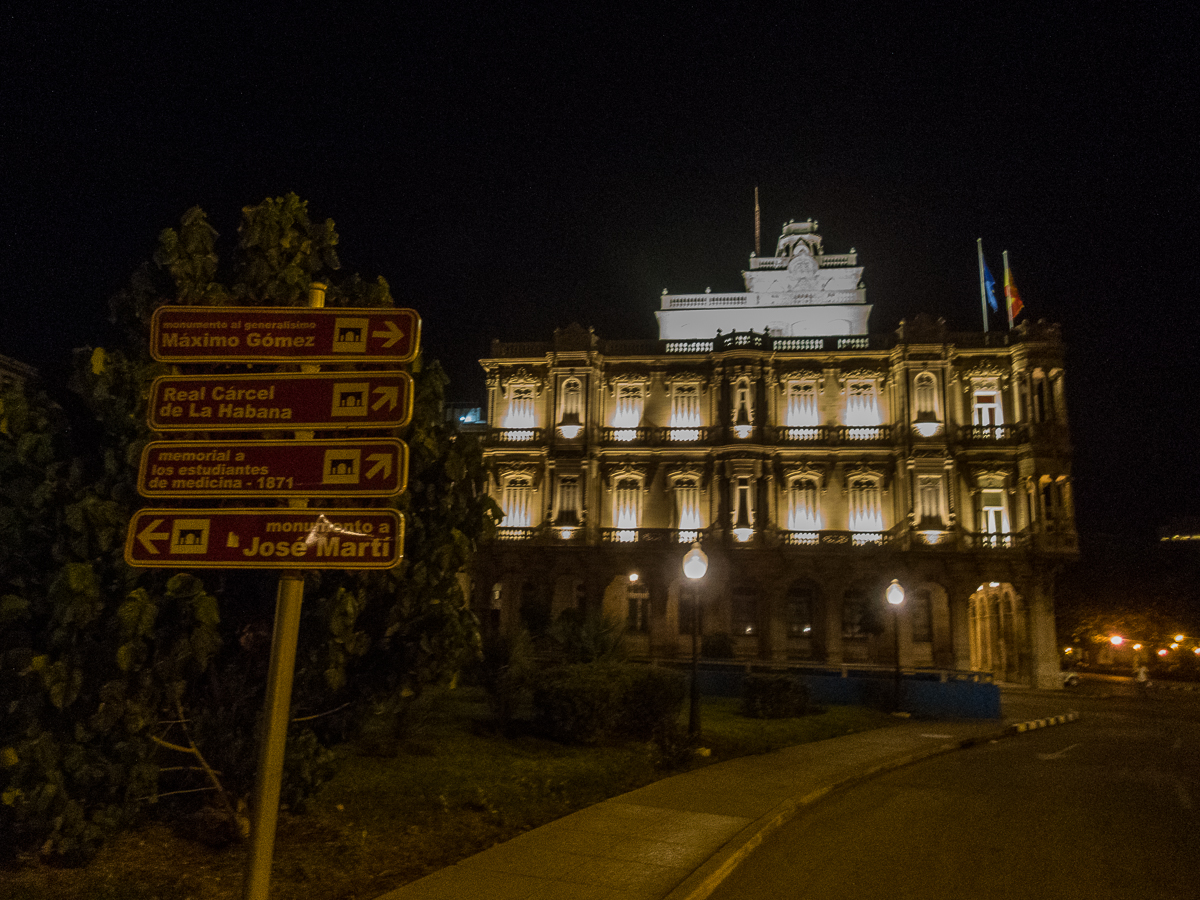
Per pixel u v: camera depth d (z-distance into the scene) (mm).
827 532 43688
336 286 9898
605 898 8000
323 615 8305
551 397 46750
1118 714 32219
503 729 16516
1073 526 42031
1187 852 10758
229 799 8828
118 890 7402
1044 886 9180
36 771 7152
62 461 7953
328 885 7965
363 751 13742
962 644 42000
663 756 15062
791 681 22703
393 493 5523
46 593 7387
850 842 10898
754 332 45875
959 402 44375
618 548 44844
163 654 7770
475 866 8820
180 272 8352
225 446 5684
